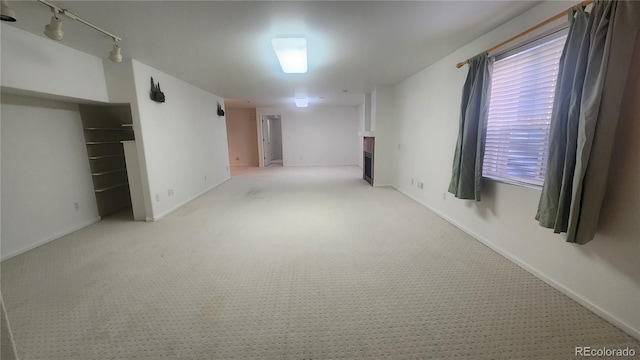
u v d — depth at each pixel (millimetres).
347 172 7961
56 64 2691
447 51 3166
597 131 1505
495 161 2592
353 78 4621
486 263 2336
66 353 1424
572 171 1652
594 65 1515
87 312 1742
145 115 3482
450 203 3387
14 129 2654
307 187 5781
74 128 3350
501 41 2414
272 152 11273
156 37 2586
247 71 3947
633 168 1451
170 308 1786
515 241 2316
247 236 3029
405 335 1530
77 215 3352
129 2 1918
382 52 3170
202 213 3947
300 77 4441
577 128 1620
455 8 2090
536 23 2055
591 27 1544
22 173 2713
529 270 2168
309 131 9484
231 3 1955
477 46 2746
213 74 4109
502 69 2441
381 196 4859
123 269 2297
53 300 1864
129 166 3518
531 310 1715
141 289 1999
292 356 1403
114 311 1752
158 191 3742
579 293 1769
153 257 2523
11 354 788
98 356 1405
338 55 3277
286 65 3291
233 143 9867
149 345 1478
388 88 5348
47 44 2596
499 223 2504
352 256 2510
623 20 1419
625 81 1441
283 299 1880
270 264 2375
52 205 3018
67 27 2322
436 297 1870
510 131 2389
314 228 3254
